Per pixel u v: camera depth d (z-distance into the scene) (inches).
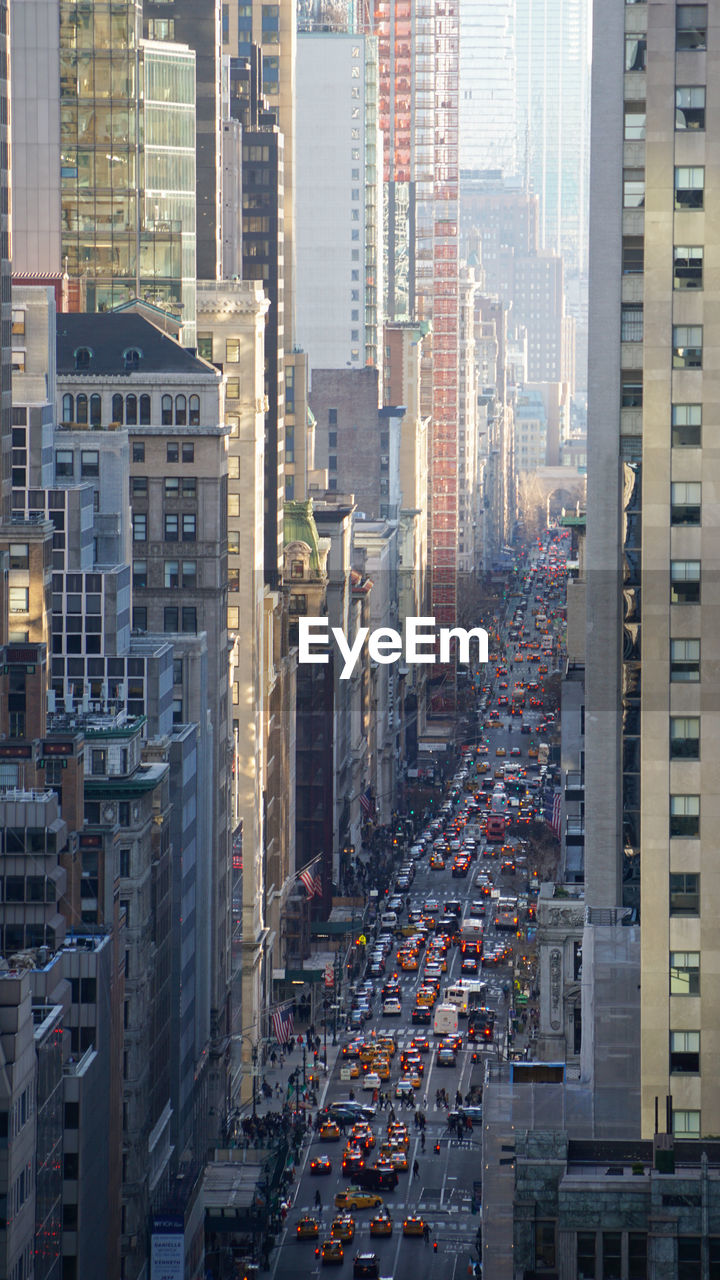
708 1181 7524.6
